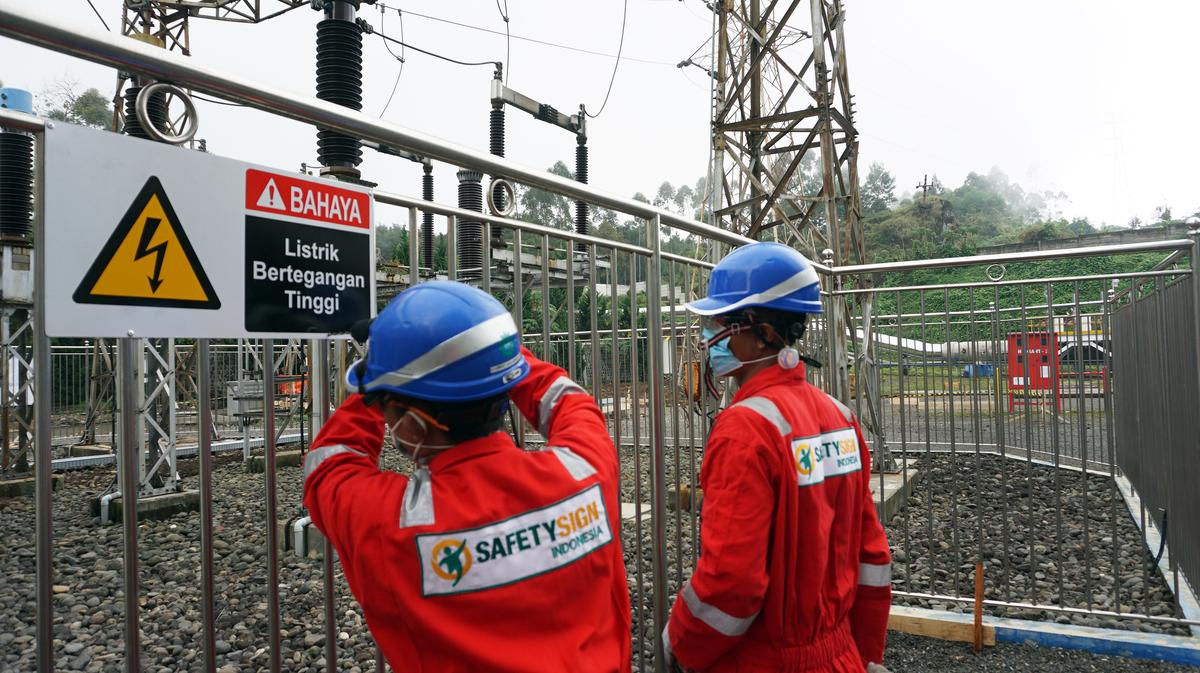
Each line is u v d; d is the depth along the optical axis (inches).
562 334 495.5
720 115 501.7
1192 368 178.7
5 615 218.5
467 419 53.9
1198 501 178.9
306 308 72.8
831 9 458.9
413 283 84.9
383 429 62.7
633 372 115.7
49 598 56.4
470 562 50.9
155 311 60.9
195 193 63.7
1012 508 309.6
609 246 113.0
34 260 54.6
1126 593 208.1
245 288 67.5
